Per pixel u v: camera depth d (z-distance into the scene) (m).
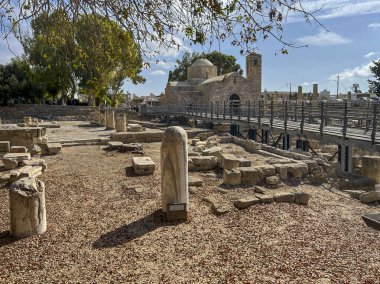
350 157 14.73
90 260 5.50
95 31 5.09
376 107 13.03
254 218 7.36
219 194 9.09
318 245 6.01
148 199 8.63
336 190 10.34
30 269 5.24
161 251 5.79
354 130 17.14
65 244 6.08
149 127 32.91
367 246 6.00
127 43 5.08
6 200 8.62
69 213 7.69
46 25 4.90
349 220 7.54
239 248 5.87
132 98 88.50
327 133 15.70
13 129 15.58
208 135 22.62
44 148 15.95
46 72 43.50
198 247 5.92
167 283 4.78
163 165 7.49
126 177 11.00
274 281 4.77
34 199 6.39
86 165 13.00
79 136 22.44
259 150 15.91
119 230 6.70
